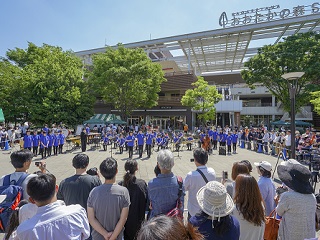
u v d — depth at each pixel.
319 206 2.92
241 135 20.50
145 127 26.14
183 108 34.88
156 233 1.06
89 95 29.61
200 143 17.50
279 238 2.56
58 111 25.98
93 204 2.45
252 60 24.33
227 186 2.89
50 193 1.83
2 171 10.18
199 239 1.24
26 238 1.65
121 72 25.95
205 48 38.34
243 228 2.25
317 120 33.84
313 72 20.72
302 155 10.38
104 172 2.57
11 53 32.38
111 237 2.33
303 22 28.86
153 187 2.70
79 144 18.92
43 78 26.19
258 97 41.28
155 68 30.39
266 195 3.12
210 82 44.75
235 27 31.23
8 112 26.23
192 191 3.14
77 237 1.77
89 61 44.81
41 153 13.68
